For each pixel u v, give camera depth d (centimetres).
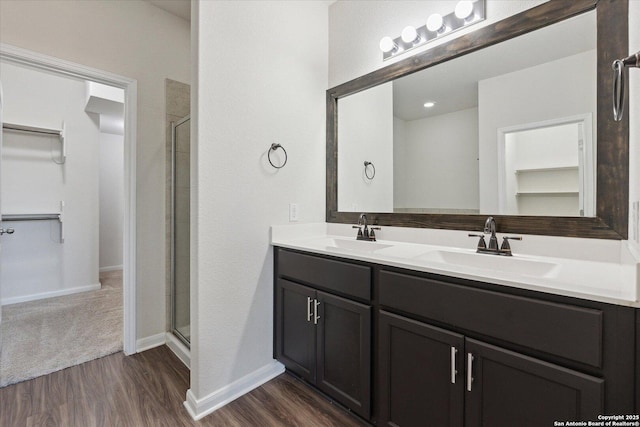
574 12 125
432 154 173
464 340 105
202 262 152
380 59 192
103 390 169
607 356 79
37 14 176
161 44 228
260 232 179
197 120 150
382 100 193
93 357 205
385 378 130
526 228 138
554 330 87
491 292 99
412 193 181
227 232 162
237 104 166
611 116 116
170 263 232
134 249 213
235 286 166
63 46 185
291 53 194
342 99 215
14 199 311
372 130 198
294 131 197
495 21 147
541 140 136
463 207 161
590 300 82
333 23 218
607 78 117
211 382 156
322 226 217
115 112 359
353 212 207
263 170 179
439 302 112
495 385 99
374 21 195
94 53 197
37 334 238
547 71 134
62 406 154
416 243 177
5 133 305
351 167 209
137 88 215
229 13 162
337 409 155
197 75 149
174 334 224
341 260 149
